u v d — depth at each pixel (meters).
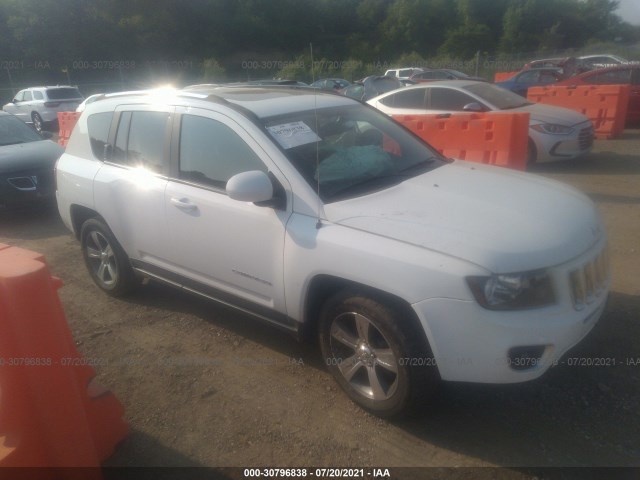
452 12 61.78
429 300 2.75
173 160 4.08
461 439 3.04
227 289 3.87
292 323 3.50
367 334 3.13
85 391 2.89
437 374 2.98
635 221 6.36
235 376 3.76
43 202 7.88
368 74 34.66
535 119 9.08
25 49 37.97
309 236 3.21
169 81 39.88
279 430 3.21
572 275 2.86
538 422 3.13
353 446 3.05
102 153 4.74
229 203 3.64
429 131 8.44
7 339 2.42
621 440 2.96
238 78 40.44
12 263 2.42
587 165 9.51
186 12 44.16
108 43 40.41
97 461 2.72
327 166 3.54
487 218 3.03
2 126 8.66
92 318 4.73
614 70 13.41
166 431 3.26
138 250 4.48
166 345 4.22
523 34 60.59
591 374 3.49
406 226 2.99
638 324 4.01
